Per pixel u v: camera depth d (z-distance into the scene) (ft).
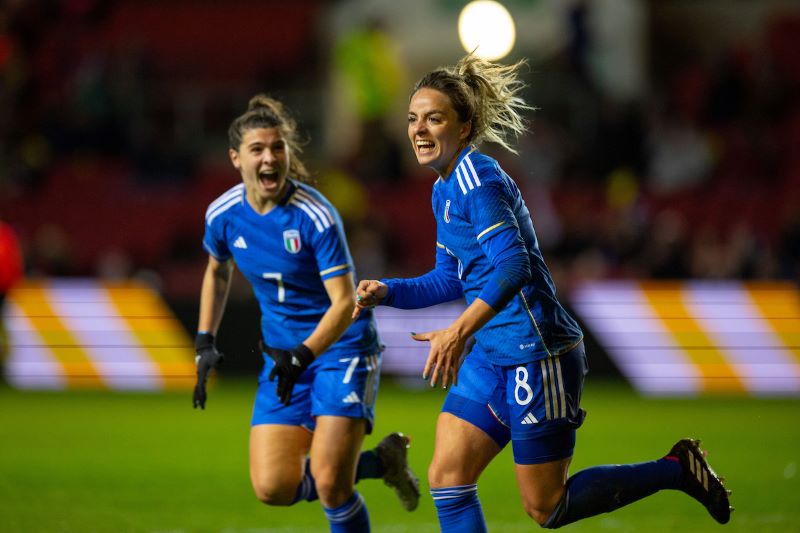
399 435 70.03
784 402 157.48
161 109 224.74
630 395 163.53
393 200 198.39
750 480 93.61
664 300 171.63
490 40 192.34
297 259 63.31
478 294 56.90
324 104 224.94
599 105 209.46
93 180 204.54
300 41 241.96
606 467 57.52
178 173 205.36
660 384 169.68
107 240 194.80
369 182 202.39
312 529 76.02
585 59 212.43
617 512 80.64
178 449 112.88
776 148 212.84
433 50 226.99
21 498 86.84
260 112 62.85
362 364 63.26
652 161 209.05
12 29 232.94
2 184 205.26
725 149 214.48
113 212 196.85
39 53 233.76
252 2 247.91
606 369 171.63
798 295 170.91
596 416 139.95
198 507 83.66
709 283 172.24
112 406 149.38
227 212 64.54
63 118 212.64
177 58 240.73
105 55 219.20
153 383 169.99
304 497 64.18
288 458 62.64
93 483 93.71
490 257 53.57
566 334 56.44
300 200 63.26
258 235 63.77
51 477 96.53
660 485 57.93
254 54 240.73
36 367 171.53
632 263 179.52
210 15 246.06
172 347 170.50
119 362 170.91
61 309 172.35
